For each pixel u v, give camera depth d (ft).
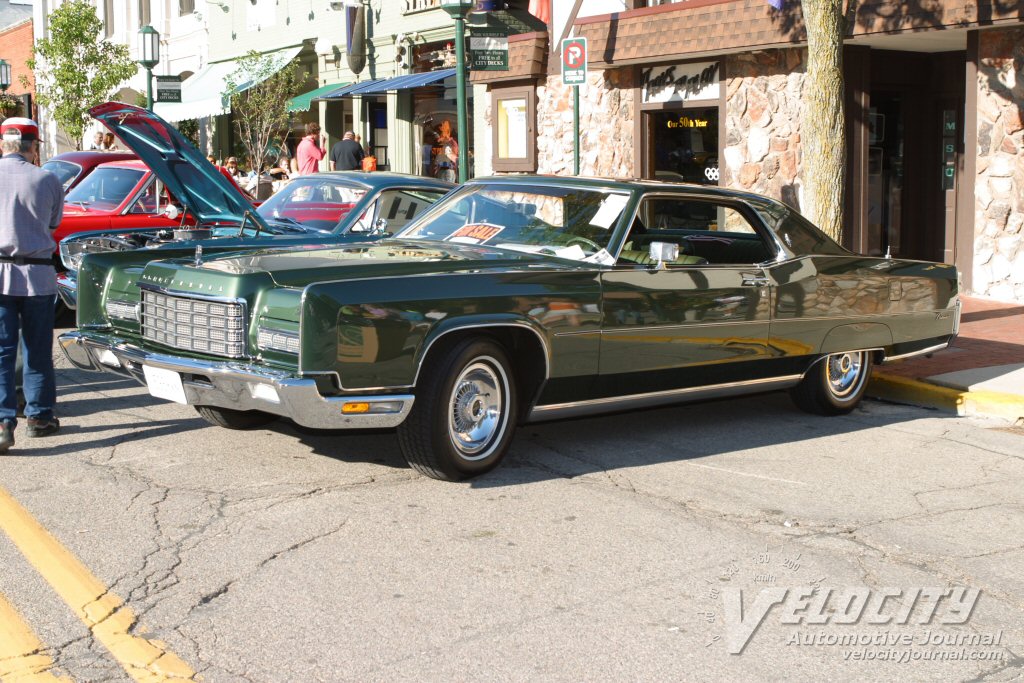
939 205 48.73
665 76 51.57
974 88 41.50
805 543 17.01
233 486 19.06
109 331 21.40
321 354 17.33
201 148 97.86
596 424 24.72
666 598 14.75
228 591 14.60
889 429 25.12
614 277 20.66
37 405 21.99
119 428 23.04
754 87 47.65
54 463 20.31
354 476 19.83
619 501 18.81
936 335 27.30
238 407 18.35
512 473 20.34
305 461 20.75
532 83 59.11
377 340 17.70
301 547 16.22
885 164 48.70
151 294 19.98
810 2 31.24
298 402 17.26
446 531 17.07
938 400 27.58
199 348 18.98
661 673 12.62
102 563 15.42
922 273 26.61
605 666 12.74
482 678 12.34
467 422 19.42
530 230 22.17
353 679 12.25
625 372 21.07
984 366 30.42
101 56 88.74
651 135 53.31
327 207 31.42
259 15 86.07
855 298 24.94
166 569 15.26
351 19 73.05
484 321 18.84
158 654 12.71
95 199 37.27
